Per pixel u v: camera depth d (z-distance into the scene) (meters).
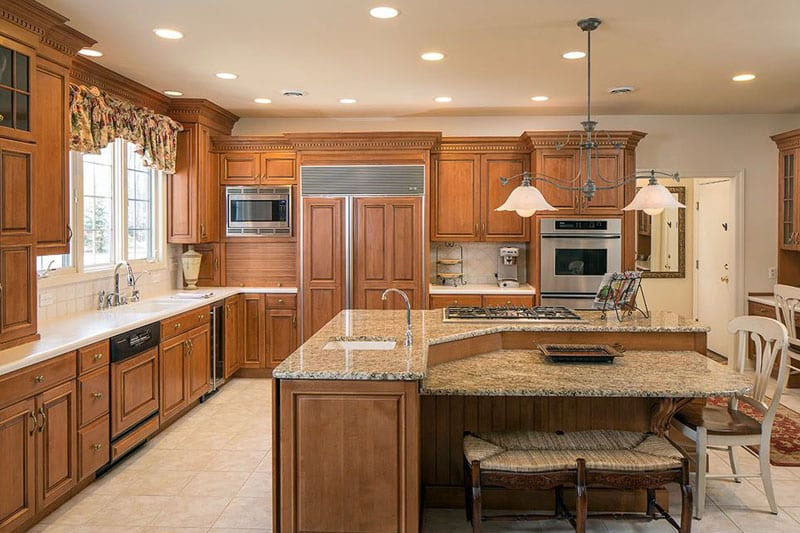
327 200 6.00
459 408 3.36
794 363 5.95
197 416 5.00
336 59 4.32
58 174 3.61
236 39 3.88
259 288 6.32
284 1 3.25
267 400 5.46
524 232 6.27
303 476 2.62
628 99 5.63
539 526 3.16
